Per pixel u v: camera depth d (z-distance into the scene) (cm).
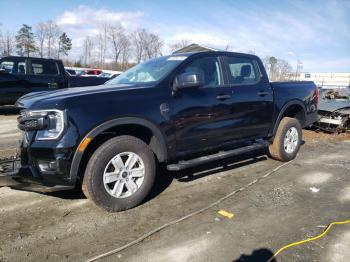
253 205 393
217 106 445
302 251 295
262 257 285
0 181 345
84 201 400
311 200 410
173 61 437
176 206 388
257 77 525
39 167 337
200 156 465
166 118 393
